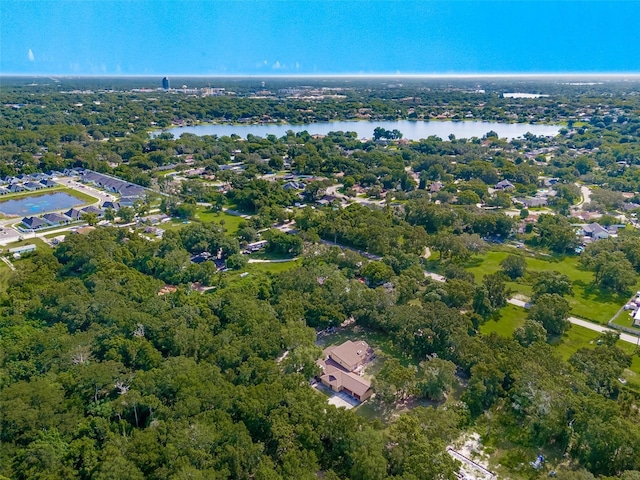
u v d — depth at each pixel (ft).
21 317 453.99
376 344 460.14
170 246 622.95
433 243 647.56
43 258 581.94
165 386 350.64
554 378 352.08
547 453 327.47
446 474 277.23
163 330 425.28
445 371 368.07
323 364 419.95
